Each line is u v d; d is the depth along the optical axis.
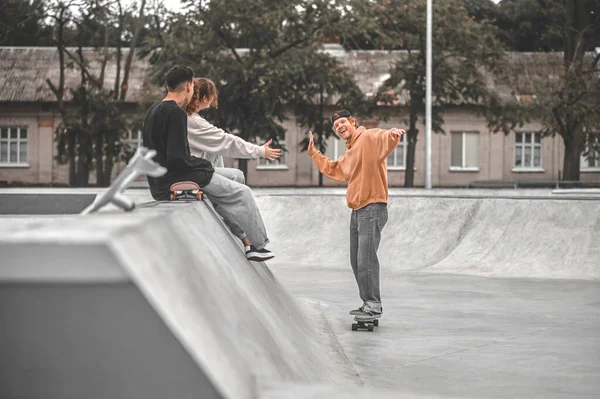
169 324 1.97
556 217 11.82
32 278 1.92
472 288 9.47
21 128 41.03
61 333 2.02
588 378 4.69
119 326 2.02
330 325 6.67
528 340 6.01
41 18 33.78
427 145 27.97
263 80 29.25
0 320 2.02
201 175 4.86
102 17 32.75
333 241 13.20
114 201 2.87
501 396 4.23
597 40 39.16
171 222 2.85
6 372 2.03
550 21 44.56
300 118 33.91
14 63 42.22
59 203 5.80
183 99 4.98
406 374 4.80
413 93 33.81
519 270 11.02
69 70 41.91
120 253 1.90
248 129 30.56
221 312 2.59
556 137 41.97
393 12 32.44
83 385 2.03
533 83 33.38
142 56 32.47
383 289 9.39
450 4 32.56
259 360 2.64
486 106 34.66
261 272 5.59
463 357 5.35
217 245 3.72
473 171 41.69
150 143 4.84
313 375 3.62
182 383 2.02
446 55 33.91
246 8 29.45
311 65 30.75
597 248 11.12
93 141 33.12
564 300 8.39
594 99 33.75
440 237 12.52
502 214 12.31
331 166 6.55
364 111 34.25
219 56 30.08
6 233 2.02
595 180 42.31
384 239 12.81
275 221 13.96
